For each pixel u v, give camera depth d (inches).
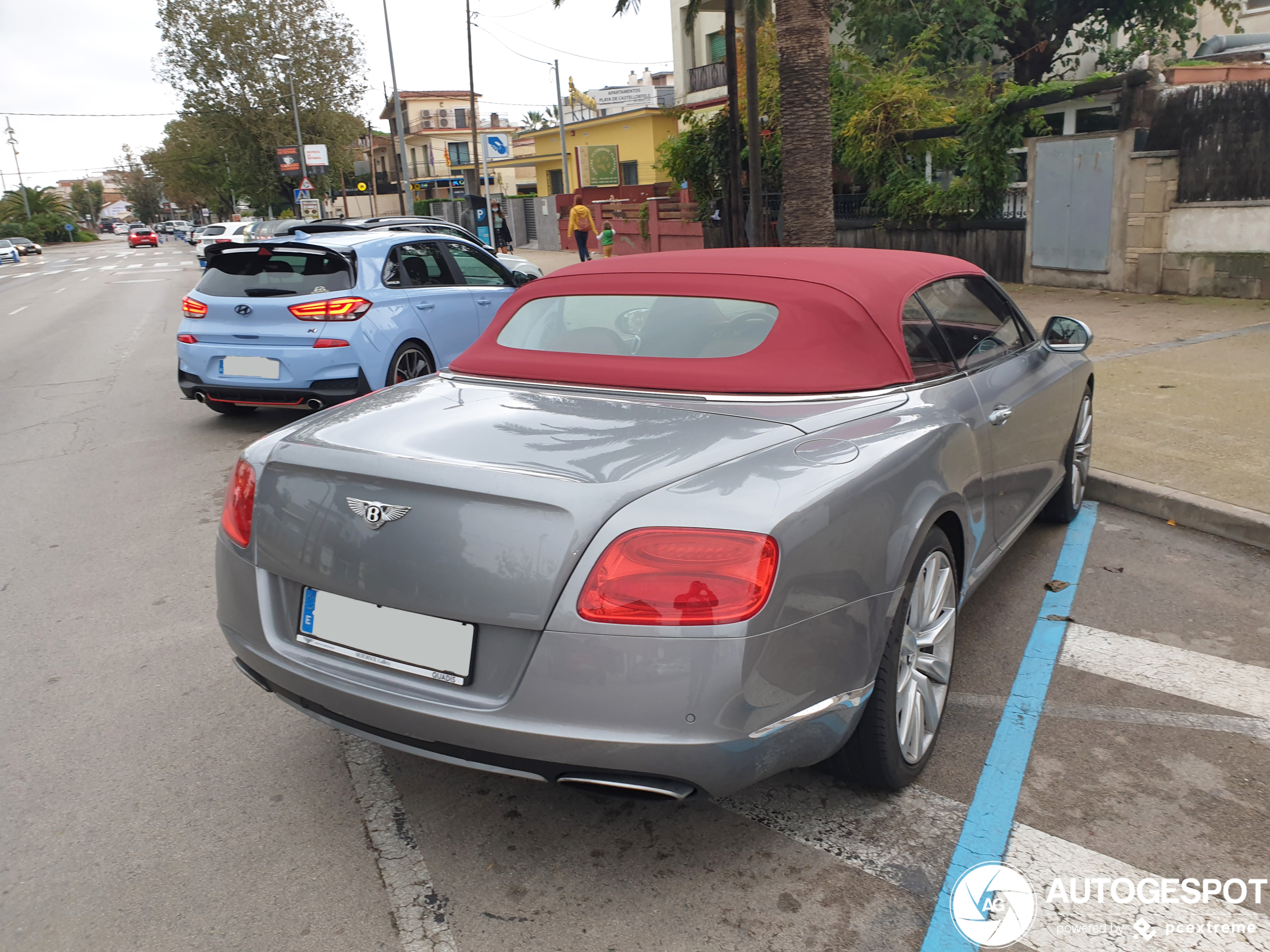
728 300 121.1
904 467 99.7
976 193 561.6
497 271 349.4
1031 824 101.4
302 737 125.3
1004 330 152.5
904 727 104.0
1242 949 83.7
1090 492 209.0
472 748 86.5
